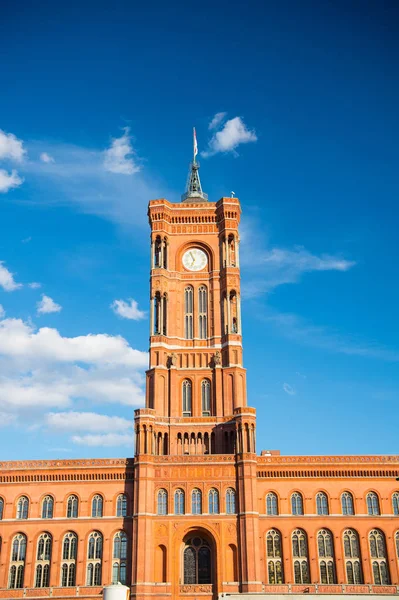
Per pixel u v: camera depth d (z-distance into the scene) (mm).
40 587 87062
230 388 103062
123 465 92938
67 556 89062
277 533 89938
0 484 93000
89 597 85938
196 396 103500
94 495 92125
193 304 111438
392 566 87438
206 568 88000
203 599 84625
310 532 89562
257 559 85375
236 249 113812
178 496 90312
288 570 87500
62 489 92375
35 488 92625
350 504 91375
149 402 102688
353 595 84000
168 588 84875
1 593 86625
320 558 88438
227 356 105438
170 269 113250
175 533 87812
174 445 98875
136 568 84750
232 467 91250
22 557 89188
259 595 82375
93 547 89375
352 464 92812
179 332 109250
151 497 89375
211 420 100062
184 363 106188
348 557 88438
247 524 87125
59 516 90938
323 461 93188
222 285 111562
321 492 92125
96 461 93750
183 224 116500
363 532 89375
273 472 92750
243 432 92562
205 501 89500
